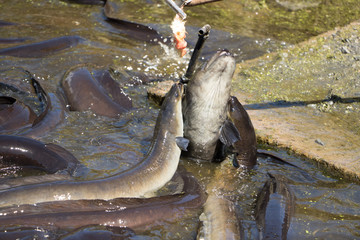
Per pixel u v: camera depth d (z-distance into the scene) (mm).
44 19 9008
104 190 4102
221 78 4863
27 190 3906
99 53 7746
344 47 8102
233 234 3816
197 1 5129
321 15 10008
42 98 6148
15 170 4688
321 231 4027
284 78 7137
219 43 8461
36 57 7449
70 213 3773
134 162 4969
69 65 7242
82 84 6152
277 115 6008
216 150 5215
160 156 4590
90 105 5953
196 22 9328
